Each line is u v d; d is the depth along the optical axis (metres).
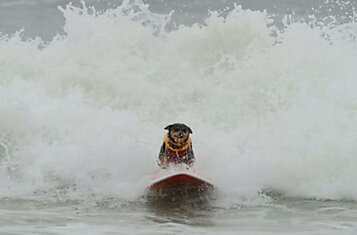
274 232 25.64
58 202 30.86
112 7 66.25
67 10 51.28
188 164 34.41
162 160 34.47
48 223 26.59
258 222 27.38
